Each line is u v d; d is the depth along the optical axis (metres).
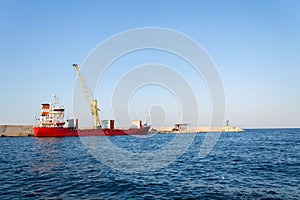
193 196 14.01
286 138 84.44
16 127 134.12
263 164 25.44
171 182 17.67
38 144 60.69
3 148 48.91
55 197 13.70
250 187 15.91
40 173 20.84
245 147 48.38
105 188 15.85
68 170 22.45
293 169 22.11
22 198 13.45
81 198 13.57
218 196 13.93
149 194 14.48
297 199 13.25
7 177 19.08
